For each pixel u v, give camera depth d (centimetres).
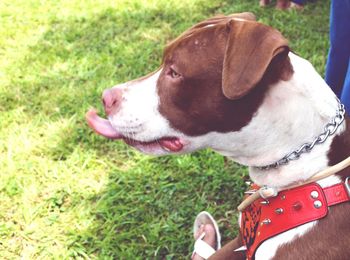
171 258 129
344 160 87
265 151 89
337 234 85
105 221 139
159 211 140
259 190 92
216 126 89
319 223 86
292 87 85
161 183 147
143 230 135
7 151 162
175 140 93
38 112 180
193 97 88
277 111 86
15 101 187
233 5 246
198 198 143
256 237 92
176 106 90
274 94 85
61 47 222
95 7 258
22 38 234
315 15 230
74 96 186
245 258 111
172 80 89
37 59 214
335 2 116
